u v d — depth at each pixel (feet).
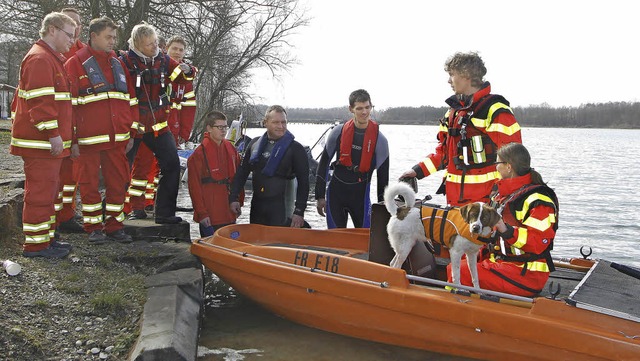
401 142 206.28
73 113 18.51
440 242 14.99
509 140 15.10
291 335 16.55
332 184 21.61
